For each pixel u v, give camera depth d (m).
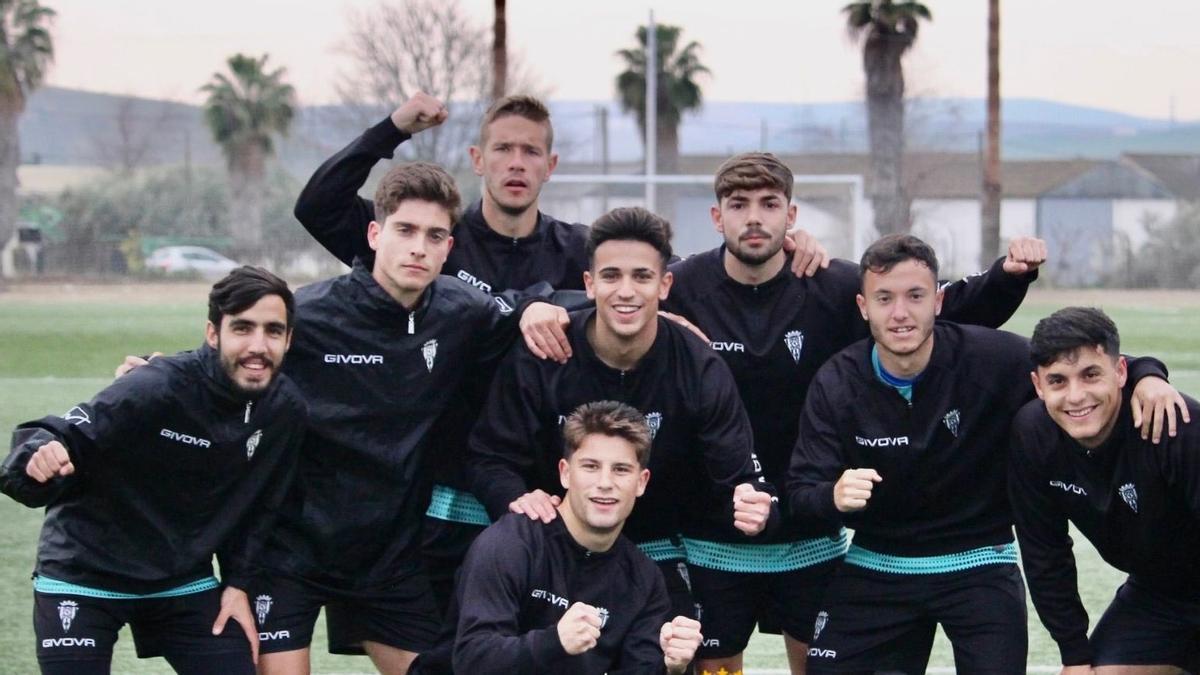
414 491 4.86
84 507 4.45
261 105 37.25
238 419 4.48
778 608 5.31
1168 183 43.41
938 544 4.87
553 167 5.37
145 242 33.31
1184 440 4.43
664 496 4.94
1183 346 19.20
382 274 4.73
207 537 4.56
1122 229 38.00
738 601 5.20
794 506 4.75
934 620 4.96
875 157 32.62
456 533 5.16
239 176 36.44
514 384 4.80
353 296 4.76
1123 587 5.08
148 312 23.72
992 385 4.78
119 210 34.56
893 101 32.47
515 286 5.29
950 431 4.78
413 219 4.62
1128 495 4.57
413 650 4.89
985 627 4.80
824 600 5.08
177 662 4.59
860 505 4.44
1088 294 30.11
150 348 18.56
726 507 4.78
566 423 4.48
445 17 34.53
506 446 4.82
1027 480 4.68
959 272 31.06
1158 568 4.75
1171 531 4.62
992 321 5.12
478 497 4.81
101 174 37.47
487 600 4.33
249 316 4.34
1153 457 4.49
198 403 4.42
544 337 4.70
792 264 5.09
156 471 4.44
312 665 6.27
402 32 34.59
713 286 5.11
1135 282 31.50
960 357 4.79
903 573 4.90
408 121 5.04
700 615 5.20
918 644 5.02
